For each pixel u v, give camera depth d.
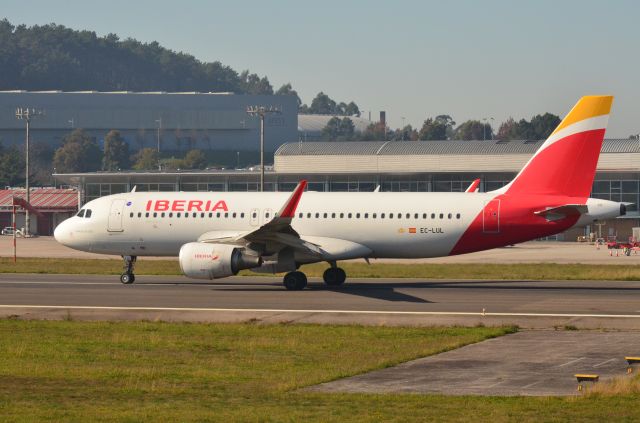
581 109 137.12
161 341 91.75
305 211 144.38
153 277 161.25
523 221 138.38
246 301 123.31
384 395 67.19
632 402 63.66
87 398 65.94
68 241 150.88
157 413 60.81
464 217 139.75
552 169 138.62
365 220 142.38
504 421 58.72
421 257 143.75
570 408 62.22
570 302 121.38
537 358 81.69
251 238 132.88
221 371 77.00
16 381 72.38
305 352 86.06
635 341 90.38
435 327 100.12
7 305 120.19
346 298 126.31
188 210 147.12
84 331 98.50
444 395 67.19
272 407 62.97
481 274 167.38
